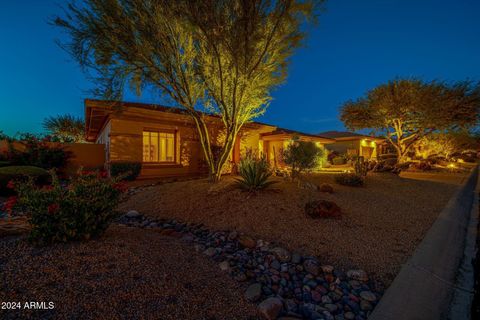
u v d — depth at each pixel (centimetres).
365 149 3100
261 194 572
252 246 365
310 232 406
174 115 1038
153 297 205
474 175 1476
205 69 667
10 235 292
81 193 302
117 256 259
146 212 552
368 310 235
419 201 671
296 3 549
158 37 586
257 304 232
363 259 327
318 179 845
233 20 555
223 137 1235
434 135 2367
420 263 319
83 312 175
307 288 268
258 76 715
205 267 289
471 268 312
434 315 224
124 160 935
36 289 189
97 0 521
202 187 671
